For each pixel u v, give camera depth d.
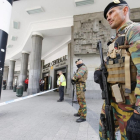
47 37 10.96
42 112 3.94
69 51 11.62
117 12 1.02
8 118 3.29
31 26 9.54
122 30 0.97
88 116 3.46
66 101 6.32
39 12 8.13
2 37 3.38
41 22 9.22
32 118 3.28
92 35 7.55
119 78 0.91
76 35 7.78
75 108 4.54
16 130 2.46
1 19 3.37
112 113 0.99
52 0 7.09
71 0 7.06
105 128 1.05
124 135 0.88
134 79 0.82
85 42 7.54
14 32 11.09
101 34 7.37
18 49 15.87
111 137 0.95
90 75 7.55
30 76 9.09
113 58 1.00
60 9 7.82
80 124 2.81
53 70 15.66
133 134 0.70
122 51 0.92
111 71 0.99
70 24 8.50
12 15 8.46
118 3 1.02
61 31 9.42
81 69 2.98
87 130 2.46
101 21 7.57
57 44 13.12
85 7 7.55
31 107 4.74
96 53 7.47
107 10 1.10
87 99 7.04
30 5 7.52
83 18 7.95
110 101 1.05
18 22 9.37
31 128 2.57
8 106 4.95
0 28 3.35
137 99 0.69
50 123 2.88
